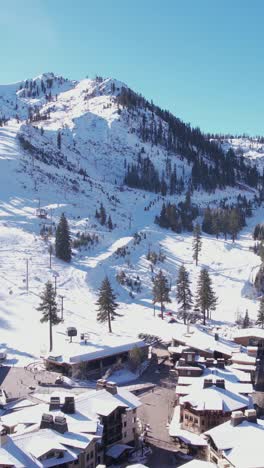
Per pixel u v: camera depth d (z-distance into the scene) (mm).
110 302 130500
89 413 69312
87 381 100562
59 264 175000
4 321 128000
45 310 118250
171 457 71875
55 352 106438
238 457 58969
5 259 168875
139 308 157250
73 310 143625
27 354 111188
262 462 57469
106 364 109250
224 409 76562
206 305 146625
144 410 88500
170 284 183750
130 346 113312
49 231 199000
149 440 77188
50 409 69000
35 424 64562
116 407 71312
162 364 112688
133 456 71500
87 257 188625
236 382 89062
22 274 160000
